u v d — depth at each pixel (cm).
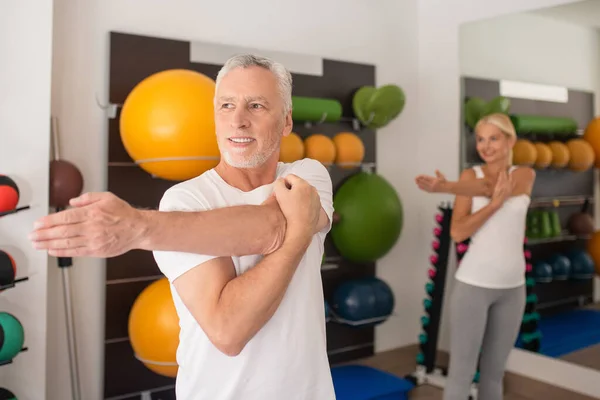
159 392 314
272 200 104
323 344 117
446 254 337
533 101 335
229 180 118
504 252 248
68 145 288
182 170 250
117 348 299
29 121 246
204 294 99
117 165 299
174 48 315
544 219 331
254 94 111
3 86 240
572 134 317
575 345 317
